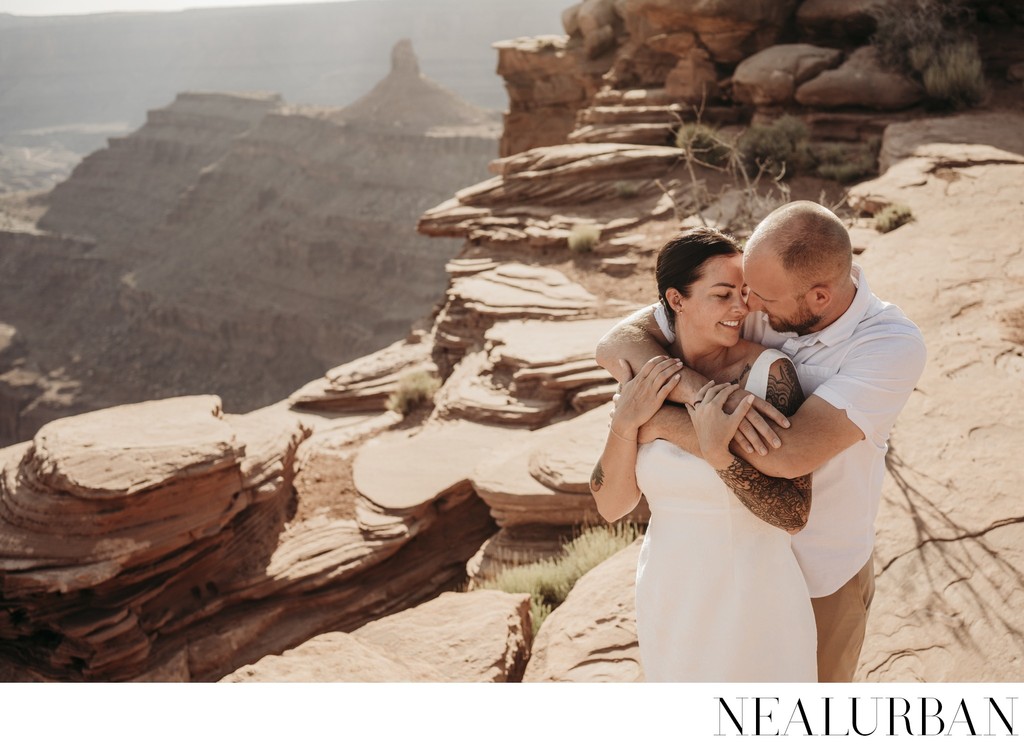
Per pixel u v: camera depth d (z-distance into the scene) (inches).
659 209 640.4
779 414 86.0
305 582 337.1
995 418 223.9
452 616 206.4
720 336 91.1
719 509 90.7
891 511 190.7
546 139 1238.3
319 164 5782.5
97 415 371.2
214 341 5388.8
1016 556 167.8
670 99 876.0
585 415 384.8
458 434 419.5
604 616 190.1
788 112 750.5
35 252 6619.1
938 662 146.3
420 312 4877.0
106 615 308.5
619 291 544.1
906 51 724.7
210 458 334.6
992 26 768.9
